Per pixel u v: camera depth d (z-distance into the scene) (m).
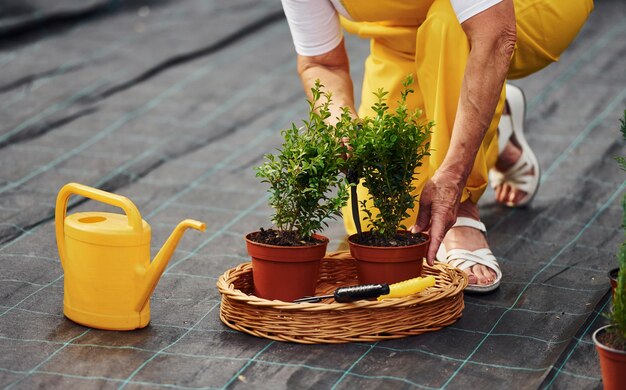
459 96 2.39
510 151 3.11
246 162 3.65
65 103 4.16
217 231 2.99
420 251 2.20
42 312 2.30
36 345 2.10
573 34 2.75
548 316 2.31
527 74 2.82
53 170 3.46
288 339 2.11
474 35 2.25
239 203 3.25
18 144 3.71
